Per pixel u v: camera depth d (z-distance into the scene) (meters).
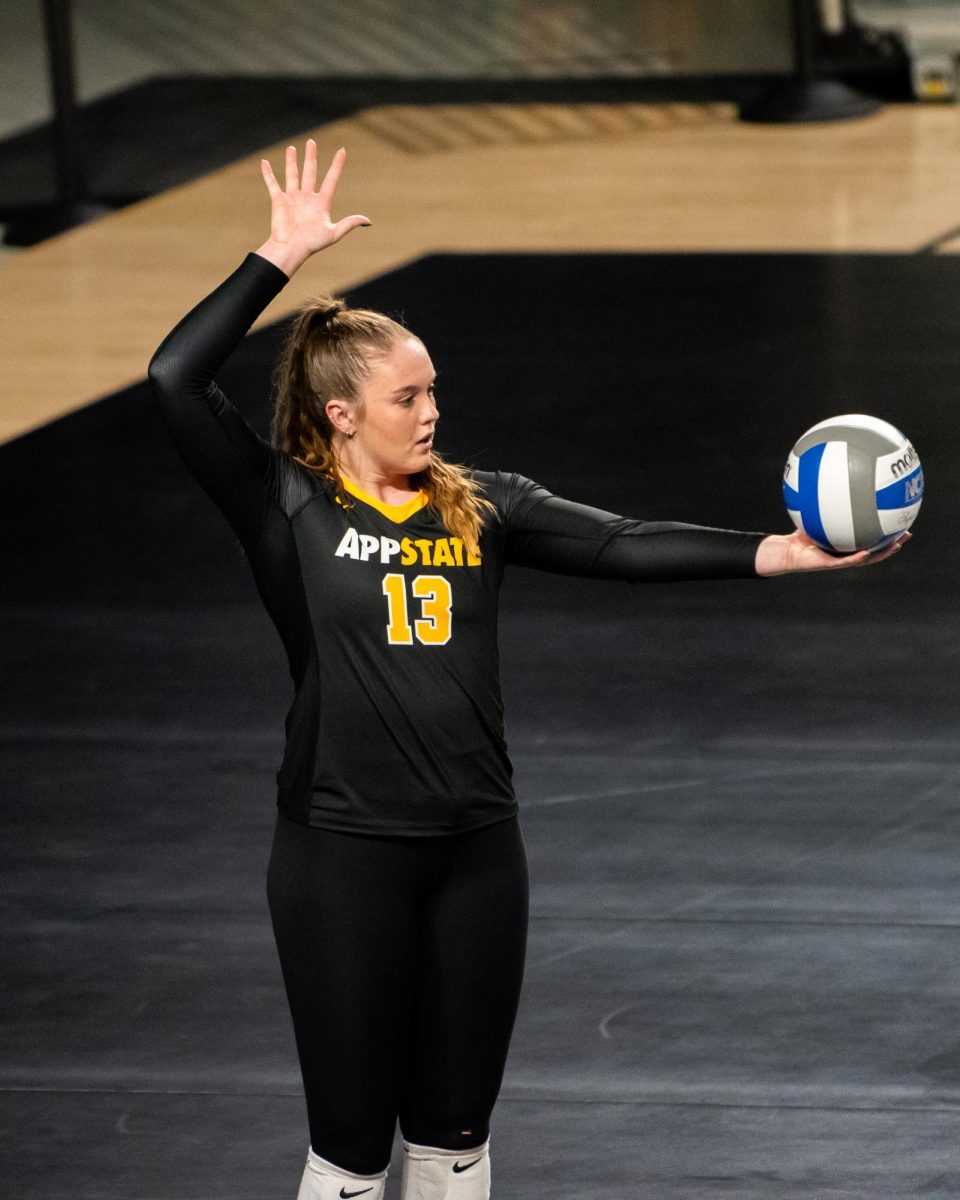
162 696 22.44
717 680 22.22
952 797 18.89
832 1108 13.77
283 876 10.71
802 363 34.34
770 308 37.81
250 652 23.73
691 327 36.88
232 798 19.62
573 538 10.94
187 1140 13.66
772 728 20.78
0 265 44.66
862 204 45.25
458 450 30.80
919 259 40.56
